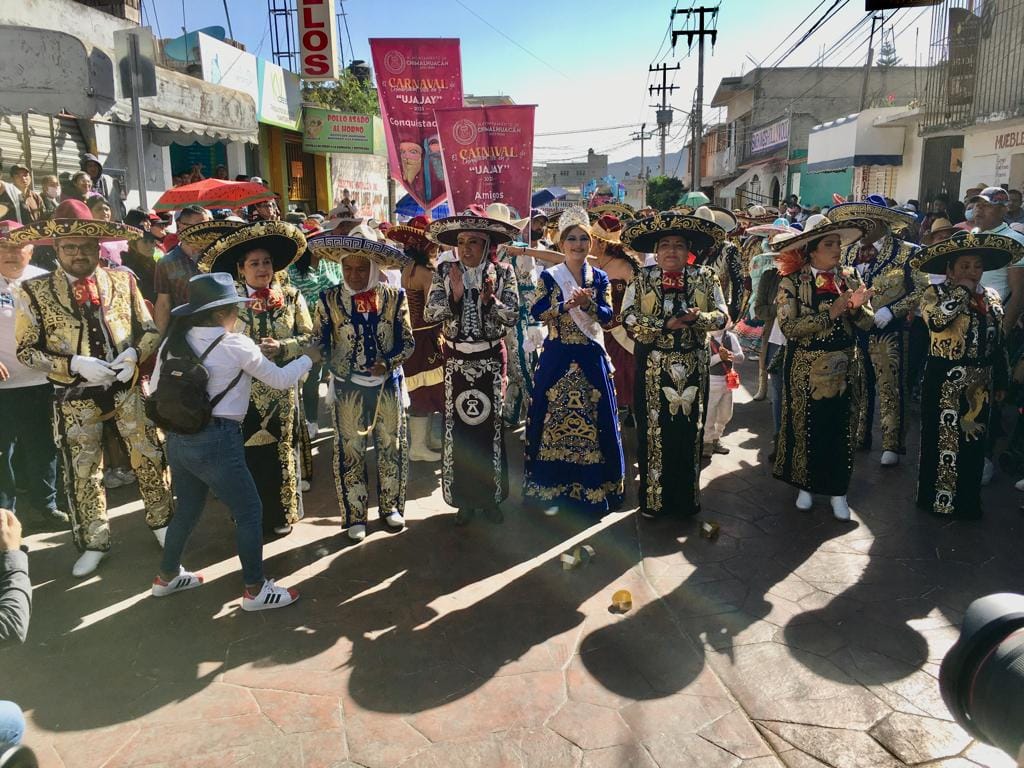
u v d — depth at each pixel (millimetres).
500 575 4156
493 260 4598
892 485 5324
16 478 5285
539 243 7465
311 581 4113
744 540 4520
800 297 4562
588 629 3604
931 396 4672
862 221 4312
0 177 7402
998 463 5688
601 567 4223
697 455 4762
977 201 5609
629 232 4527
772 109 36188
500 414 4648
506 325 4516
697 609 3760
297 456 4762
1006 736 1500
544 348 4727
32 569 4273
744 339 9297
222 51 12352
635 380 4770
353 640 3543
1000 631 1618
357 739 2885
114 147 9773
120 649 3488
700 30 31312
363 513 4629
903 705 3018
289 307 4457
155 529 4414
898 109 17922
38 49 5855
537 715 3004
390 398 4586
